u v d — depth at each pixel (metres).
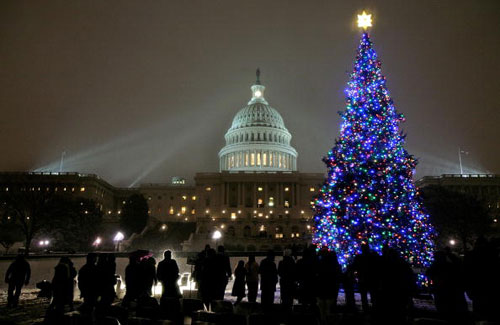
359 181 23.97
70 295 17.16
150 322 11.24
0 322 14.63
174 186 145.75
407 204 23.77
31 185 81.75
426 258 23.83
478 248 13.95
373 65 25.97
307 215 127.44
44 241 83.81
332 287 15.11
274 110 163.12
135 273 17.22
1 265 30.23
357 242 23.88
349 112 25.67
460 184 119.19
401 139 24.83
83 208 87.38
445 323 9.84
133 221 100.75
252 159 146.62
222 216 126.44
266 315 11.38
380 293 13.50
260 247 92.94
